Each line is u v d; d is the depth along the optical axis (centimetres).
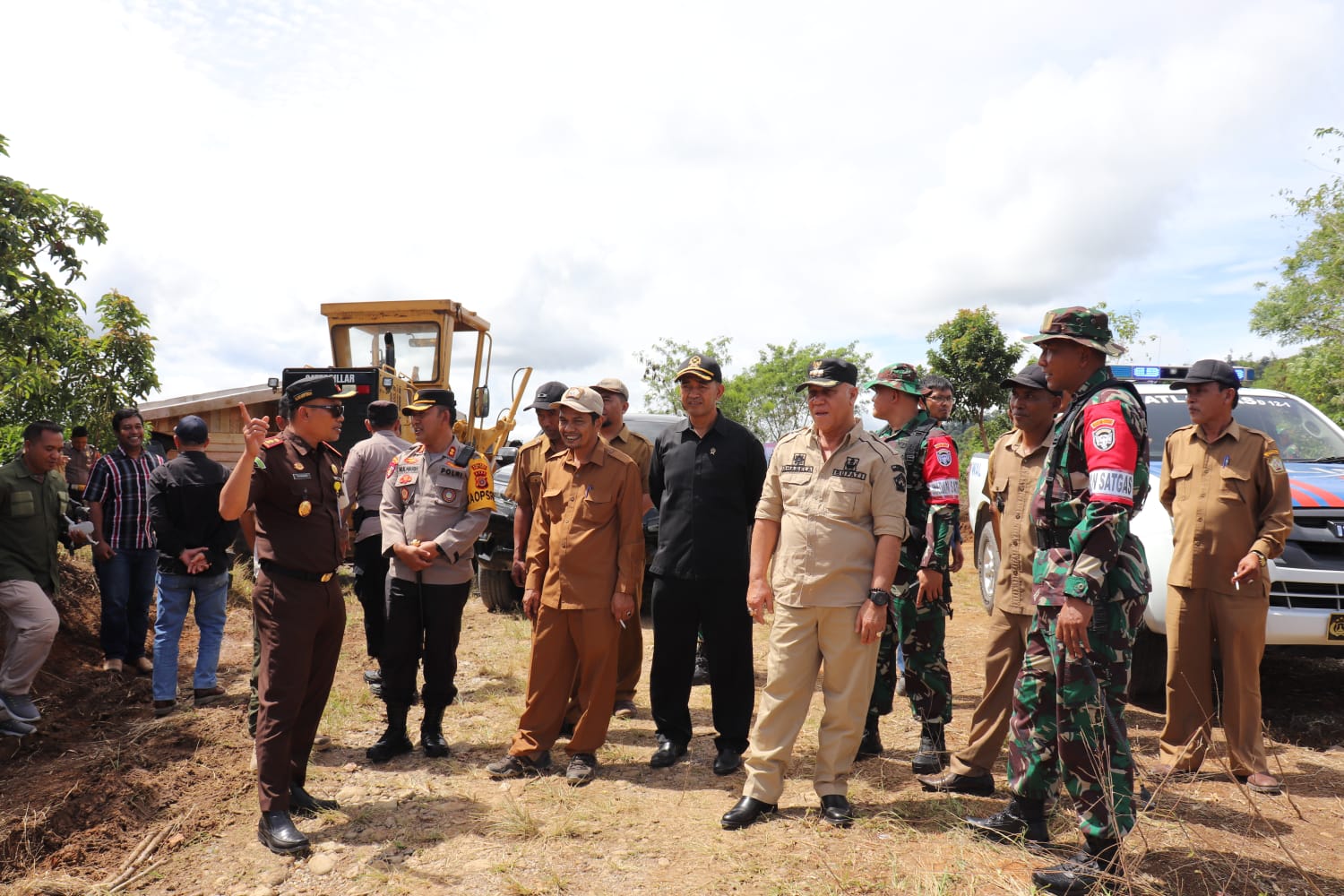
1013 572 351
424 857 313
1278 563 433
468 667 582
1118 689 275
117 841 330
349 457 501
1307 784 371
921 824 332
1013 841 308
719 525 397
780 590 341
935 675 383
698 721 479
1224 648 376
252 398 945
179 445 495
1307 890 278
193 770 391
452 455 423
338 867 307
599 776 393
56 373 893
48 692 512
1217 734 436
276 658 329
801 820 335
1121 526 262
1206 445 390
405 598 416
